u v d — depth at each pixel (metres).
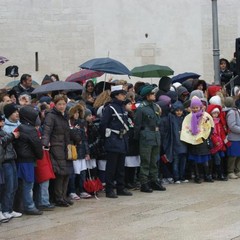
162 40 26.98
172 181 14.25
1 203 10.59
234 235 8.99
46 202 11.32
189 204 11.51
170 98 14.34
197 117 14.16
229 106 14.98
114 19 26.86
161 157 14.09
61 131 11.56
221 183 14.14
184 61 27.05
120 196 12.63
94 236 9.21
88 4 26.73
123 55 26.89
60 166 11.47
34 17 26.28
